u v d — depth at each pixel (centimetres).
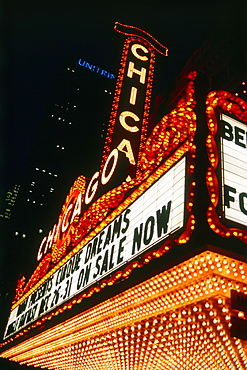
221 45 2319
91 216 1330
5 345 2203
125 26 2020
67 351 1575
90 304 1055
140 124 1677
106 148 1603
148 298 829
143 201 991
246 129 866
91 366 1688
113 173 1445
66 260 1497
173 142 939
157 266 759
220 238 671
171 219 815
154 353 1141
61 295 1416
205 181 744
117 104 1706
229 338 795
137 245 931
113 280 917
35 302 1819
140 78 1852
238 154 813
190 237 704
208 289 683
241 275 654
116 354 1307
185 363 1162
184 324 838
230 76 2125
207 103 842
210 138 793
